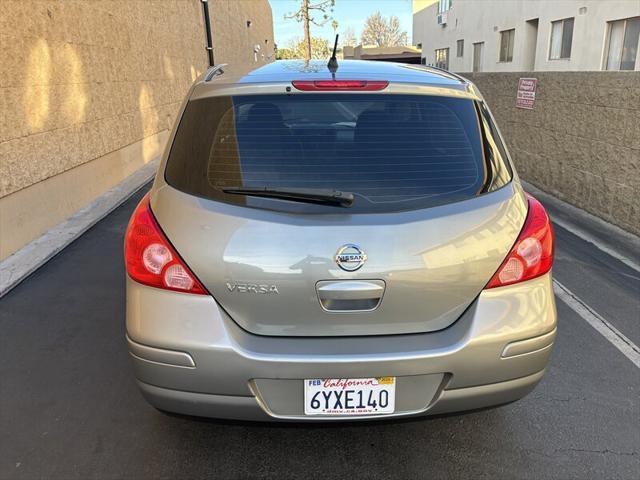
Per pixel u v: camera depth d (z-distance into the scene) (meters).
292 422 2.07
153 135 10.72
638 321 3.80
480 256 2.09
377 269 2.00
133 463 2.46
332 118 2.24
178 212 2.08
